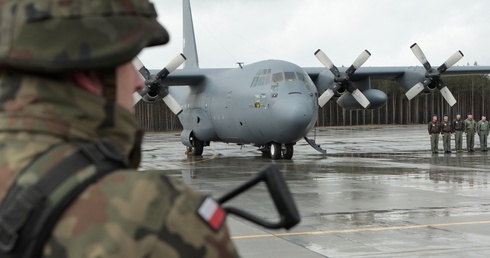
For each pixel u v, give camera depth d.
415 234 8.84
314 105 24.06
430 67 29.66
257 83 24.50
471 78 98.06
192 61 36.88
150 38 1.42
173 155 31.09
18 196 1.29
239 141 27.64
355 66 28.34
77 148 1.36
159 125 87.62
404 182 16.02
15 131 1.38
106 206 1.26
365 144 38.91
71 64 1.33
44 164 1.33
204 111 29.03
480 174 18.20
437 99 98.75
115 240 1.23
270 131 24.17
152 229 1.26
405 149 33.59
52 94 1.39
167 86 32.12
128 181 1.30
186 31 38.12
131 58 1.39
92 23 1.34
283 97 23.36
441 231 9.06
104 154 1.37
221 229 1.36
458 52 29.22
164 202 1.29
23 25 1.33
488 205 11.71
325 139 46.06
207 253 1.31
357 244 8.19
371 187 14.87
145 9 1.44
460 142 31.66
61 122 1.39
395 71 30.75
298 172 19.28
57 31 1.33
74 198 1.28
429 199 12.61
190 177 18.09
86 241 1.23
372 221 10.01
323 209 11.33
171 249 1.27
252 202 12.41
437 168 20.50
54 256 1.25
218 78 28.11
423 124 98.12
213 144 43.19
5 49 1.33
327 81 29.62
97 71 1.45
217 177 18.08
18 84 1.39
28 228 1.26
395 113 99.00
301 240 8.48
